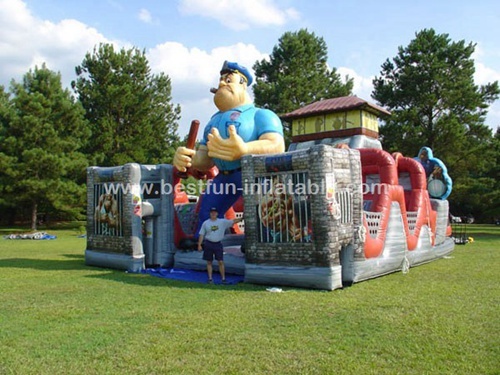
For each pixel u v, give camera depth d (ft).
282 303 23.48
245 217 30.42
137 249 36.45
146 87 112.37
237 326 19.15
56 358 15.46
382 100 93.35
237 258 34.06
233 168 36.06
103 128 103.50
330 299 24.40
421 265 38.91
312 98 108.99
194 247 37.96
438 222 46.14
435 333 17.92
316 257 27.61
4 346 16.74
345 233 28.84
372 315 20.75
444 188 49.47
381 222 33.71
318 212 27.55
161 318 20.52
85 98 106.63
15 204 92.07
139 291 27.04
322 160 27.53
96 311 21.91
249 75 37.81
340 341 17.06
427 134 88.69
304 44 114.32
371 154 39.17
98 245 39.27
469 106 88.38
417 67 89.71
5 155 86.94
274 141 34.42
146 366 14.70
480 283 29.09
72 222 123.44
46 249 55.47
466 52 89.25
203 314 21.21
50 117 93.45
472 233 81.51
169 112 117.91
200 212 38.52
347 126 50.06
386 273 33.32
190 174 39.63
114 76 107.14
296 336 17.70
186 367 14.60
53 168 88.63
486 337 17.40
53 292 26.68
